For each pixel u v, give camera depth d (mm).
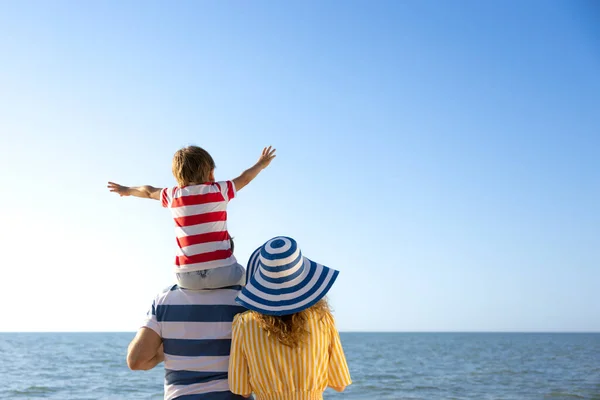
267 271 3398
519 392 24703
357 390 25688
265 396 3346
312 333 3354
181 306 3625
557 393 24078
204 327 3594
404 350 62562
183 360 3578
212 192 3676
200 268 3584
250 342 3355
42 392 23891
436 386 27219
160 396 22703
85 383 27000
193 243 3613
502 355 52062
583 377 31297
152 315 3666
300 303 3342
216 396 3510
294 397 3312
